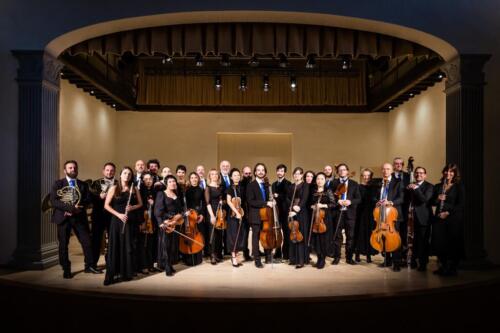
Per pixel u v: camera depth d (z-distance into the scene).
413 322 5.35
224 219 7.62
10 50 7.25
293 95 14.54
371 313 5.24
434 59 8.97
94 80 10.73
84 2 7.30
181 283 6.13
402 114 13.62
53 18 7.30
